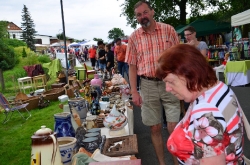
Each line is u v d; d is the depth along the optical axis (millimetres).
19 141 4785
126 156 1931
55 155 1426
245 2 15922
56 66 11742
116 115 2447
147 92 2729
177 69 1090
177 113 2723
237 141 1079
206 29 14609
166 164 3393
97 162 1679
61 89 8906
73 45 36188
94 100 3186
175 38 2746
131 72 2875
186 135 1134
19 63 16797
